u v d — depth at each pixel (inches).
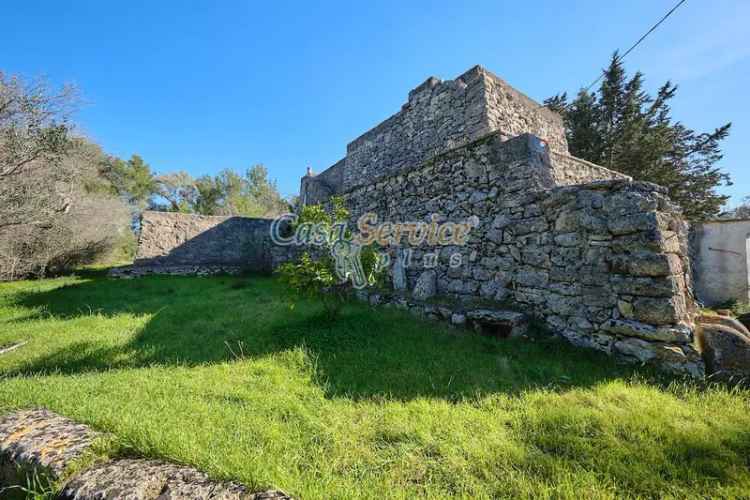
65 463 47.0
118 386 93.4
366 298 226.8
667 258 104.4
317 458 61.1
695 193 535.8
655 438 67.3
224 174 916.0
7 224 257.4
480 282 174.6
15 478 49.4
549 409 78.8
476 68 264.7
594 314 121.0
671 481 54.6
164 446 56.5
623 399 84.7
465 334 142.7
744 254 242.8
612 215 118.8
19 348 137.9
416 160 325.1
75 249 399.9
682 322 101.9
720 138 537.3
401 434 69.4
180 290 288.7
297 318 173.5
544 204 144.3
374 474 57.0
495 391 91.5
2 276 311.7
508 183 163.0
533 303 145.3
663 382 95.5
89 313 200.5
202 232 442.3
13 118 241.8
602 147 538.6
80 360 124.2
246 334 147.7
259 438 66.8
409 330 148.8
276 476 53.1
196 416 74.5
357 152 432.5
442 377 100.7
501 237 164.7
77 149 319.9
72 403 77.7
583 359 115.3
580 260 127.7
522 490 52.0
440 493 52.2
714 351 95.7
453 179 198.2
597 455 61.3
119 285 305.9
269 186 986.1
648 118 554.6
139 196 870.4
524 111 289.9
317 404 84.4
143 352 129.1
